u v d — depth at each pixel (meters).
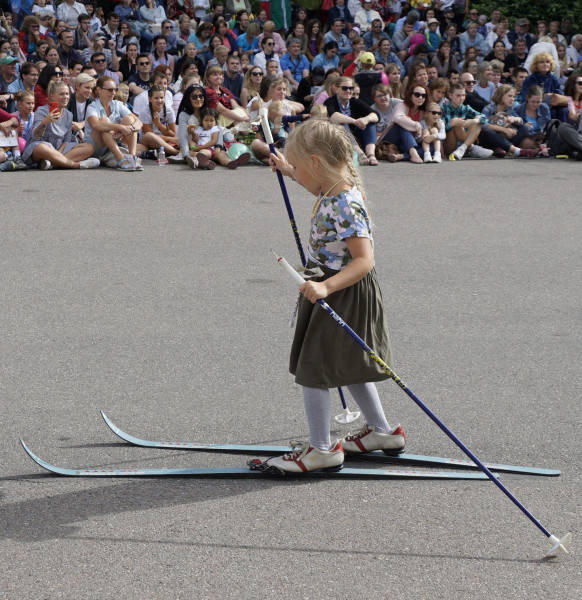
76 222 10.64
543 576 3.77
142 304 7.60
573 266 9.12
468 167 15.63
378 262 9.14
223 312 7.41
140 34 20.72
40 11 19.77
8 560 3.84
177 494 4.48
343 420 5.45
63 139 14.50
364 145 15.98
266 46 20.22
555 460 4.90
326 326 4.51
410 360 6.40
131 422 5.32
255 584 3.67
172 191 12.67
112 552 3.92
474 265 9.09
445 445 5.07
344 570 3.79
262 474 4.68
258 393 5.77
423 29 22.48
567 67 22.88
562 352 6.62
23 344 6.60
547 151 17.11
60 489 4.51
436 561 3.87
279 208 11.62
